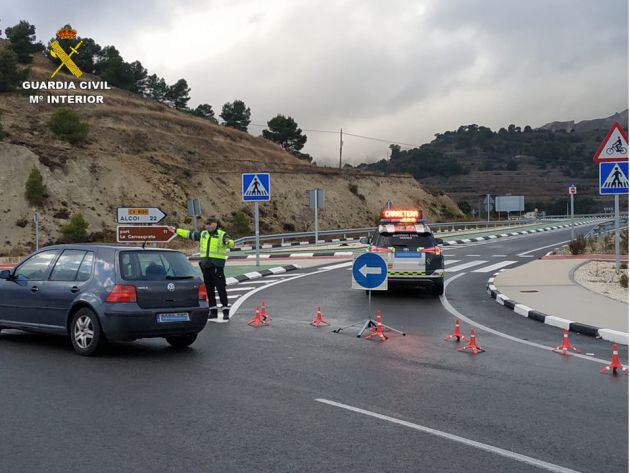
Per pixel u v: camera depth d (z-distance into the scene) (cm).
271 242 4312
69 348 957
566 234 4688
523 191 17250
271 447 516
